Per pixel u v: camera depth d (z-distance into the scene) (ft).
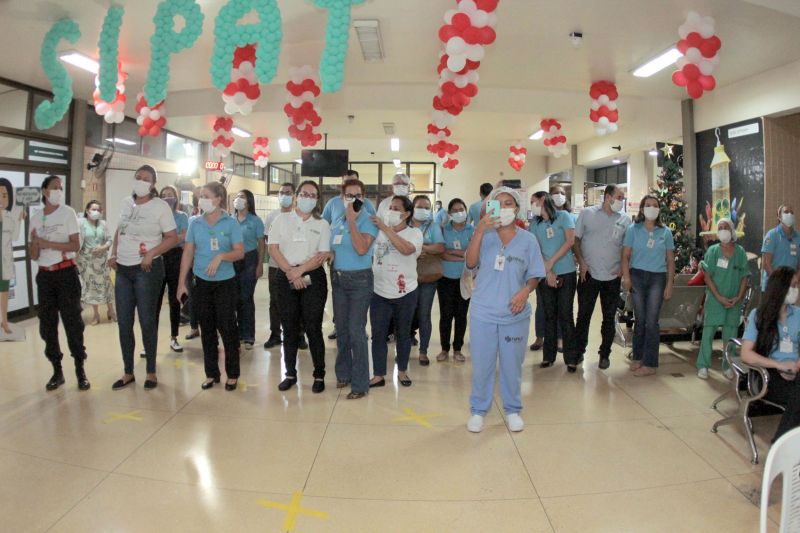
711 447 9.21
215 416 10.40
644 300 13.46
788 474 3.60
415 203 13.35
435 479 8.01
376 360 12.33
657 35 16.85
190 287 16.34
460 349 14.57
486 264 9.79
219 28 12.42
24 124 20.34
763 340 8.93
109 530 6.63
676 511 7.22
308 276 11.44
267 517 6.98
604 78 21.90
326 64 12.06
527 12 15.16
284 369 13.64
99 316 20.26
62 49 17.17
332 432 9.69
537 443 9.31
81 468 8.21
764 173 19.79
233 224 11.89
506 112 25.81
